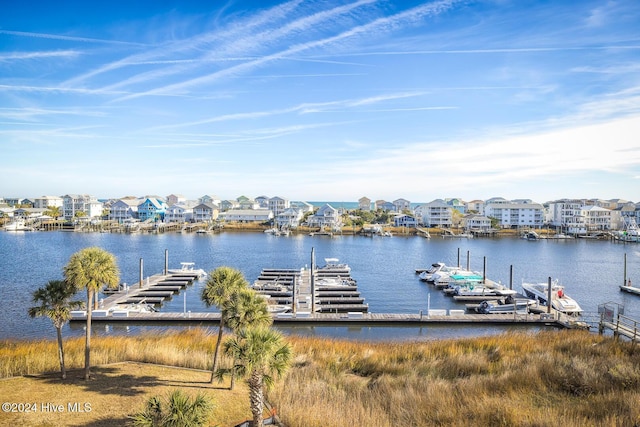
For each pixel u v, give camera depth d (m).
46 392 14.47
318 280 56.22
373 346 26.52
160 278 57.00
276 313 38.31
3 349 21.86
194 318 37.00
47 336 33.16
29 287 51.34
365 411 14.38
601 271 70.12
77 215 158.00
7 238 116.69
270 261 79.38
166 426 10.11
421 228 144.25
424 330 36.50
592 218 141.62
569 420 12.86
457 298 47.97
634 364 18.48
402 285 57.47
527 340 26.70
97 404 13.49
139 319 36.66
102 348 21.17
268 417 13.31
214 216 165.25
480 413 13.83
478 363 20.45
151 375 16.70
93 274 15.72
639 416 12.70
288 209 167.25
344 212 182.88
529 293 51.06
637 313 44.03
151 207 163.75
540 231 138.75
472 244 112.50
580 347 23.03
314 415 13.55
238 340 12.60
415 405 14.77
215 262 77.38
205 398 11.27
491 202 171.62
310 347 24.30
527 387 16.30
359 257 86.44
